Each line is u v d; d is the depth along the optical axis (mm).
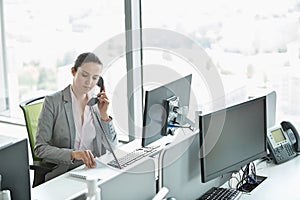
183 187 2535
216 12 3613
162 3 3812
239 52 3582
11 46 4742
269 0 3443
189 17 3717
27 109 3375
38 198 2330
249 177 2920
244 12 3523
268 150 3244
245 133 2762
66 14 4277
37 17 4484
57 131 3078
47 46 4477
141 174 2193
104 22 4066
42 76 4578
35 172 3150
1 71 4879
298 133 3369
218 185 2889
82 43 4223
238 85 3611
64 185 2482
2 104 4938
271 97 3359
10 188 2008
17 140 2053
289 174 3045
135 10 3916
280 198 2674
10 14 4676
